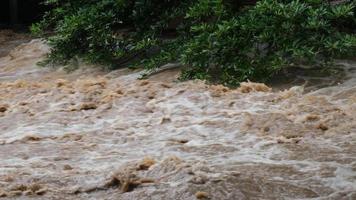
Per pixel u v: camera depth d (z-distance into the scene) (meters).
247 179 6.84
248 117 9.21
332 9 12.29
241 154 7.90
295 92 10.61
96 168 7.44
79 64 14.72
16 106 10.55
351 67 12.32
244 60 11.98
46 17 16.92
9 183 6.93
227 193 6.52
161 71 13.22
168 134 8.90
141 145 8.47
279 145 8.19
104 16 14.15
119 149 8.33
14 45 18.62
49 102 10.62
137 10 14.25
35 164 7.68
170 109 9.95
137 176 6.93
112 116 9.87
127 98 10.53
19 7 21.52
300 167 7.36
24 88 11.59
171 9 14.21
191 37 13.45
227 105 10.03
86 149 8.35
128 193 6.62
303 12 12.16
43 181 6.97
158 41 13.81
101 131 9.13
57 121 9.67
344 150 7.94
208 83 11.99
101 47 14.30
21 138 8.86
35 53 16.44
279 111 9.60
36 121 9.74
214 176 6.84
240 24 12.27
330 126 8.88
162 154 8.02
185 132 8.91
